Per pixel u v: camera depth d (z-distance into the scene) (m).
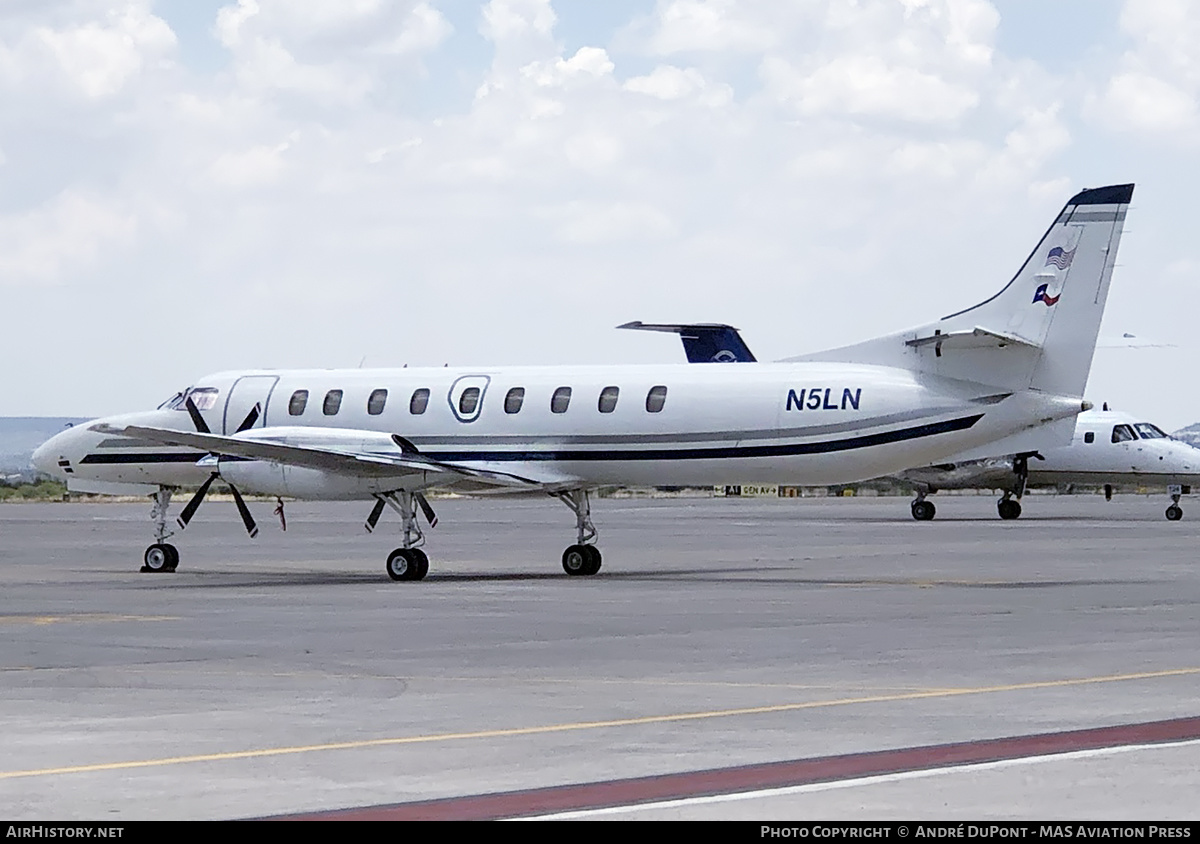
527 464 35.31
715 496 134.75
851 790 11.18
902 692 16.05
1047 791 11.09
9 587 31.86
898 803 10.75
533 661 18.95
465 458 35.94
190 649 20.42
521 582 32.59
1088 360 31.56
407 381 37.00
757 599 27.67
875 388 32.62
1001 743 13.03
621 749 12.93
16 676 17.75
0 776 11.98
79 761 12.55
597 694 16.11
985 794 10.99
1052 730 13.66
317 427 37.47
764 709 15.01
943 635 21.52
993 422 32.03
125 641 21.38
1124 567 35.66
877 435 32.59
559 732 13.78
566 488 35.28
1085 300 31.59
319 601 27.97
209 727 14.17
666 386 34.34
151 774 12.02
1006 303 32.12
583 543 35.44
